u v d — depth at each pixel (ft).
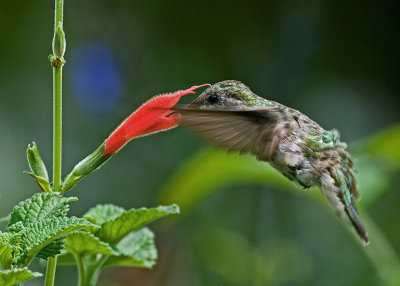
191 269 37.96
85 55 43.91
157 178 41.37
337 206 17.95
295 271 33.88
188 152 41.75
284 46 45.93
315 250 40.91
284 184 27.96
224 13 45.52
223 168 28.04
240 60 45.42
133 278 35.73
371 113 45.42
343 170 18.25
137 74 44.16
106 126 42.78
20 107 42.73
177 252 38.58
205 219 40.63
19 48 43.68
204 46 45.32
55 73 14.33
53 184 14.76
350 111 45.27
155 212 16.78
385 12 46.57
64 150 41.75
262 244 41.06
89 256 17.40
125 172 41.39
